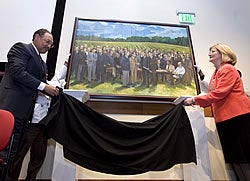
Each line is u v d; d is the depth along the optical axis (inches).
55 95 71.3
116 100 89.7
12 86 67.3
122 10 110.7
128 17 109.7
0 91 67.1
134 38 102.9
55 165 73.2
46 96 78.0
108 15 108.7
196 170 77.8
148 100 90.2
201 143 80.4
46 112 76.4
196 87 95.3
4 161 59.0
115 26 104.7
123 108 90.7
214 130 92.4
